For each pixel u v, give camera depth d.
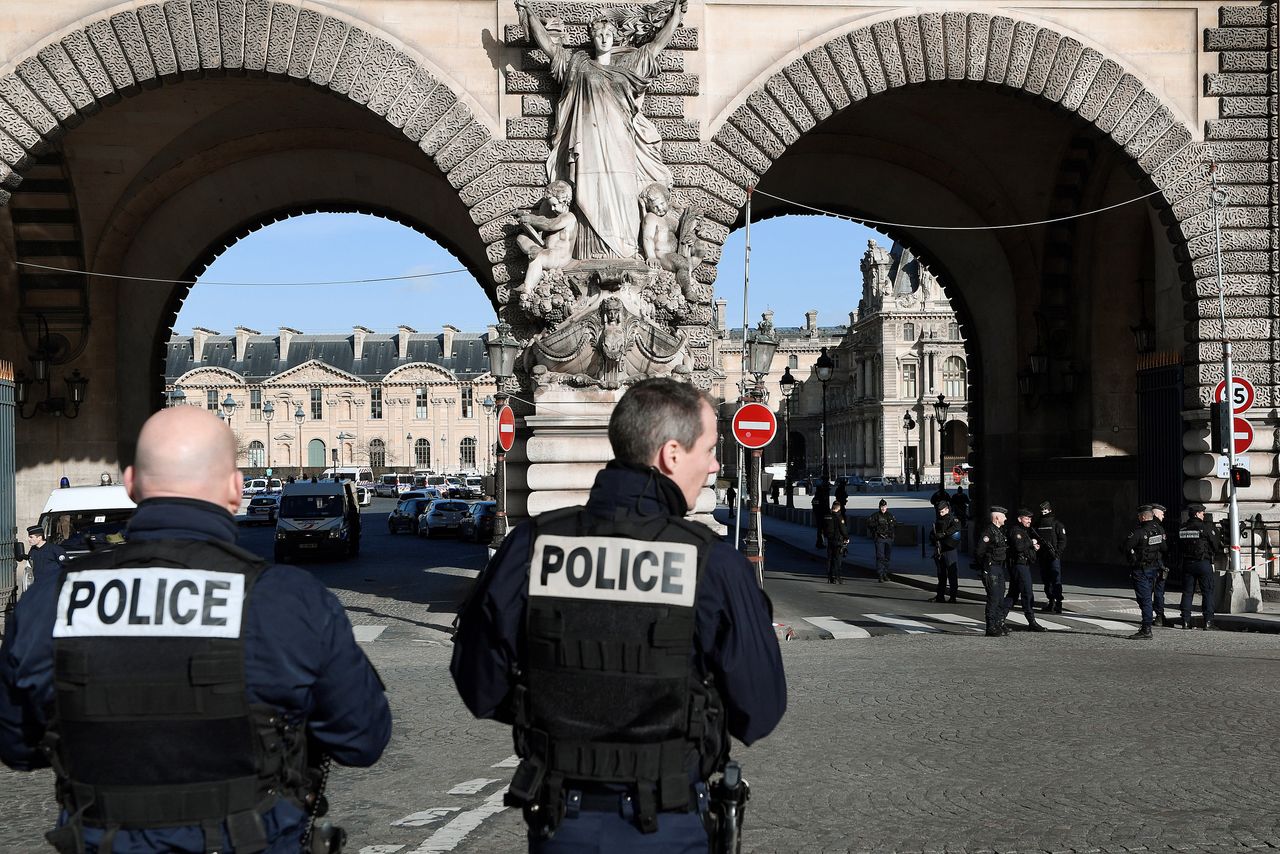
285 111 30.95
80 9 23.58
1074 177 32.59
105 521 27.94
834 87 24.55
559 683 4.41
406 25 24.00
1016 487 34.75
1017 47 24.73
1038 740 11.55
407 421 172.75
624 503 4.60
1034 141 32.09
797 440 197.25
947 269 35.69
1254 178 25.05
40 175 31.31
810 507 85.31
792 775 10.34
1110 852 8.13
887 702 13.70
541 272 23.09
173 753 3.91
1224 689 14.22
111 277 33.44
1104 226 32.50
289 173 33.75
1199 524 21.77
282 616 4.02
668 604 4.38
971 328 35.91
